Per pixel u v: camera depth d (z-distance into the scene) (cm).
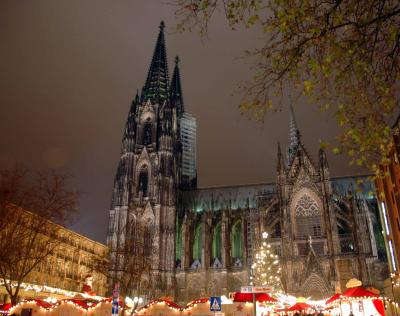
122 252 9894
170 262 11919
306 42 1586
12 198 5416
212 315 4253
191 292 11744
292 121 16012
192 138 19288
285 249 10469
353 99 1616
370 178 1703
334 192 11156
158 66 15712
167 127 13825
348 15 1518
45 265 9456
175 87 18988
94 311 4509
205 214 12812
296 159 11788
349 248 10369
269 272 8012
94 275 10650
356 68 1515
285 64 1622
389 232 6869
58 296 9612
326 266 10081
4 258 5216
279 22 1537
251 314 4056
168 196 12825
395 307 6222
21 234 5562
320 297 9675
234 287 11638
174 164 13700
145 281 10500
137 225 12119
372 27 1520
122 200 12569
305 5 1491
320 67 1531
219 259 12450
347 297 3759
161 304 4478
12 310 4572
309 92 1591
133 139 13738
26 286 8162
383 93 1588
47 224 6344
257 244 10769
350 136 1620
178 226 13125
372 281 9594
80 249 11231
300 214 11044
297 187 11256
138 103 14750
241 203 13488
